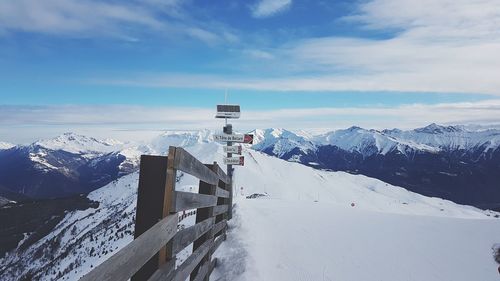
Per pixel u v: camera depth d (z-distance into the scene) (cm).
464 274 921
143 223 425
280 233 1272
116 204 19850
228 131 1564
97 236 12319
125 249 279
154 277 357
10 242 17050
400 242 1223
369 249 1109
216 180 832
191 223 1477
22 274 13562
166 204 409
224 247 1012
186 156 462
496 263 1005
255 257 901
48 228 18112
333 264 939
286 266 899
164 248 404
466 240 1248
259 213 1786
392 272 909
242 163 1523
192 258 564
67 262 10969
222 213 1095
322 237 1245
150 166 429
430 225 1563
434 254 1082
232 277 802
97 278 231
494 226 1441
